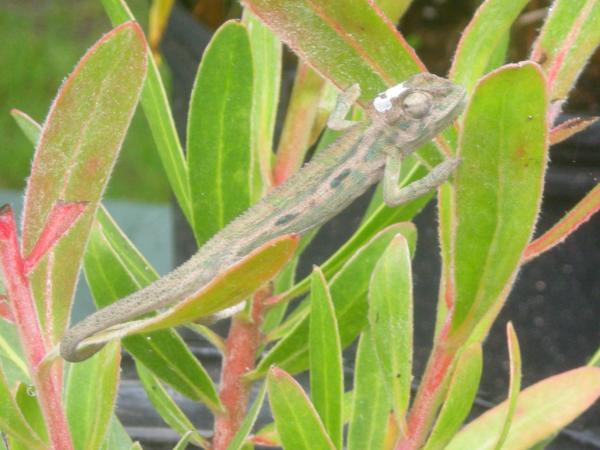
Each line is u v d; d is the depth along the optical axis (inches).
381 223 18.7
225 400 19.1
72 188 15.2
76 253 15.4
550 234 16.3
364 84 16.0
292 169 19.3
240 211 18.1
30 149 58.4
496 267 15.5
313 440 15.5
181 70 36.0
